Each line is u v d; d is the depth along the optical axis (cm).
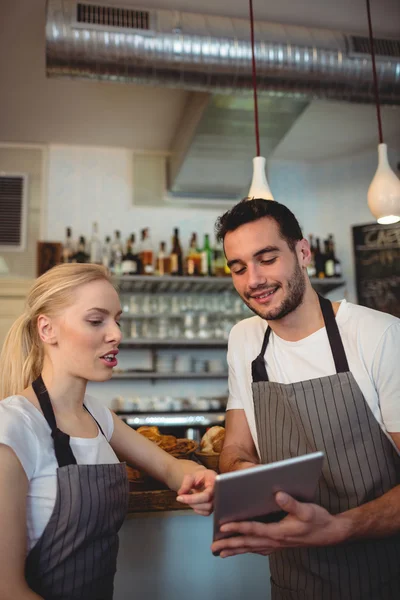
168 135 445
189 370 425
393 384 125
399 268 450
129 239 429
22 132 437
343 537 108
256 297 134
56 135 444
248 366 157
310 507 104
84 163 463
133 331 419
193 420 409
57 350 121
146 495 160
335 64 280
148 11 261
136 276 407
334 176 488
